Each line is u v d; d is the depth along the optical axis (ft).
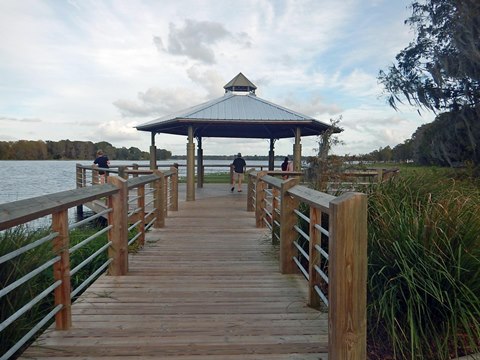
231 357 7.34
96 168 31.60
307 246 12.71
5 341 7.32
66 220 8.13
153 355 7.34
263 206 21.50
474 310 7.73
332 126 21.13
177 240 18.06
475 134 39.24
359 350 6.31
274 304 10.09
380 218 9.63
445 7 43.96
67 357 7.22
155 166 42.37
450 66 40.88
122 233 12.44
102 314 9.25
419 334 8.06
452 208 9.36
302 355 7.47
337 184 15.87
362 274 6.31
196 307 9.80
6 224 5.65
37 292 8.95
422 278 7.86
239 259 14.67
